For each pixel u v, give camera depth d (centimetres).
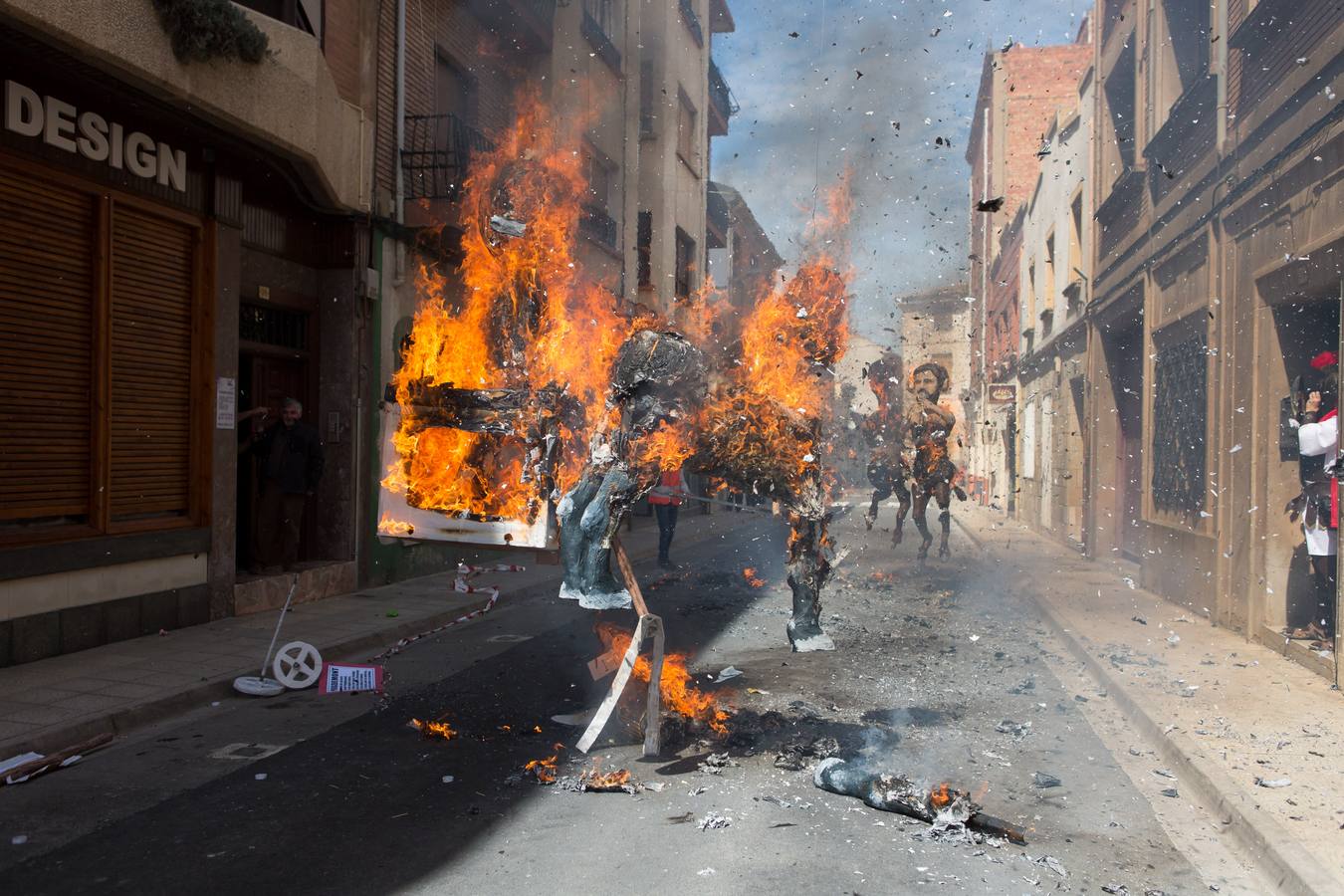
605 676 647
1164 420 1065
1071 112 1766
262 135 831
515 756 484
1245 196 776
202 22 720
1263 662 688
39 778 456
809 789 436
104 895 328
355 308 1050
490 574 1205
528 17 1407
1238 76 814
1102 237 1460
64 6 613
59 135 701
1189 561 934
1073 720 569
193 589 830
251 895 328
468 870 349
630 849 368
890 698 608
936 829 388
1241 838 386
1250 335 771
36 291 692
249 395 979
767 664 703
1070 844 384
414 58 1180
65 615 703
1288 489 751
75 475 729
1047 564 1395
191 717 570
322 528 1063
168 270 820
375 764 473
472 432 537
